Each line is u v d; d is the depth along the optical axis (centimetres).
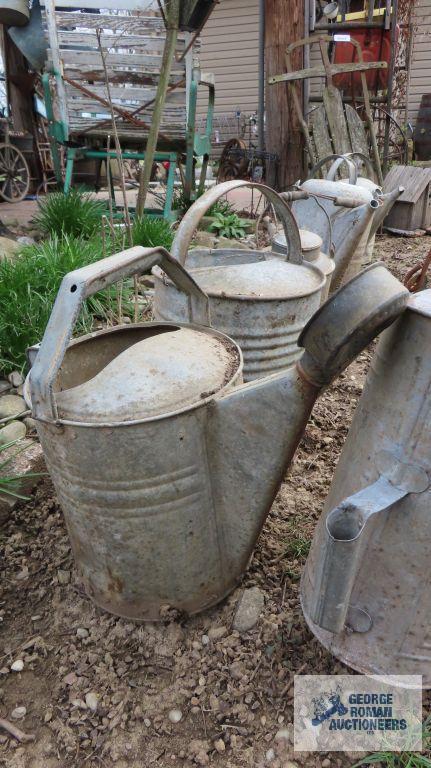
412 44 856
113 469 118
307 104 591
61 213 430
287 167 590
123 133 486
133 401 115
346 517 98
